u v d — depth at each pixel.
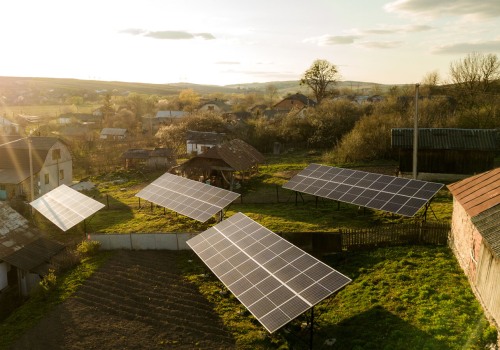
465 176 37.78
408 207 25.50
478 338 14.07
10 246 25.73
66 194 35.75
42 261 25.11
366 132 53.72
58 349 17.14
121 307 20.11
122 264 24.81
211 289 21.31
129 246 27.28
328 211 31.61
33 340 17.92
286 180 44.31
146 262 25.05
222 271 19.34
